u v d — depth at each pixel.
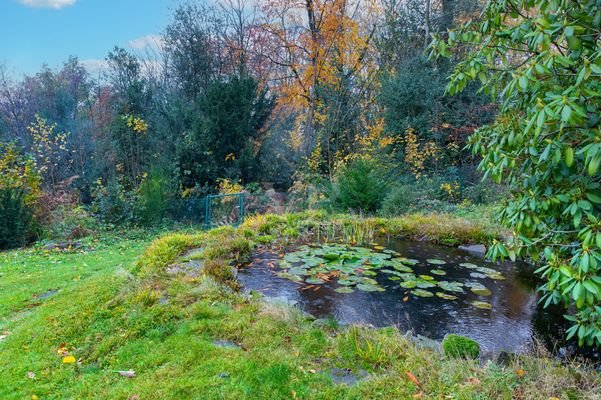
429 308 3.04
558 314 2.94
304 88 11.70
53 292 3.64
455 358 2.07
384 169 8.62
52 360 2.24
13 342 2.48
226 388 1.84
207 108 10.33
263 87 13.01
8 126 14.84
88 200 11.43
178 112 11.05
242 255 4.39
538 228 1.98
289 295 3.29
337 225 5.83
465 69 2.25
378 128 10.10
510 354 2.16
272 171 11.87
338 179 8.61
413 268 4.08
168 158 9.96
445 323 2.79
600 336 1.82
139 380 1.96
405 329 2.68
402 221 5.82
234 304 2.87
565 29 1.62
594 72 1.53
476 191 8.17
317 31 11.04
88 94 16.34
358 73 12.28
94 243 6.68
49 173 10.93
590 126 1.59
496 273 3.90
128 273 3.57
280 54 13.24
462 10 11.42
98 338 2.45
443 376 1.86
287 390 1.81
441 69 10.52
